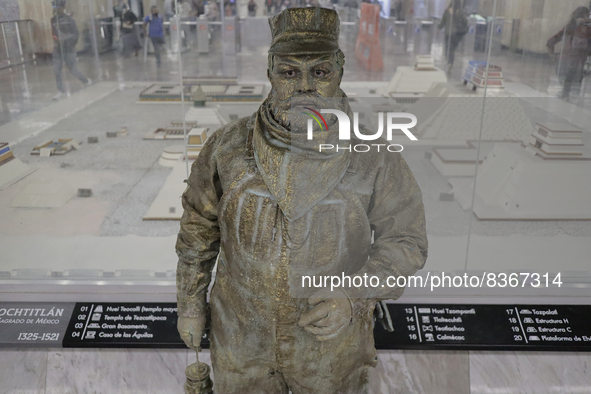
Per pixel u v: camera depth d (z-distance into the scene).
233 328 1.31
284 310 1.23
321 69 1.01
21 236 3.21
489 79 3.16
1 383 2.11
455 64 4.49
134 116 6.17
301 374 1.33
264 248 1.17
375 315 1.44
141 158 4.78
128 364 2.13
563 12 3.09
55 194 3.75
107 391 2.13
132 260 2.85
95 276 2.50
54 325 2.18
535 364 2.05
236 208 1.18
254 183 1.15
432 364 2.06
